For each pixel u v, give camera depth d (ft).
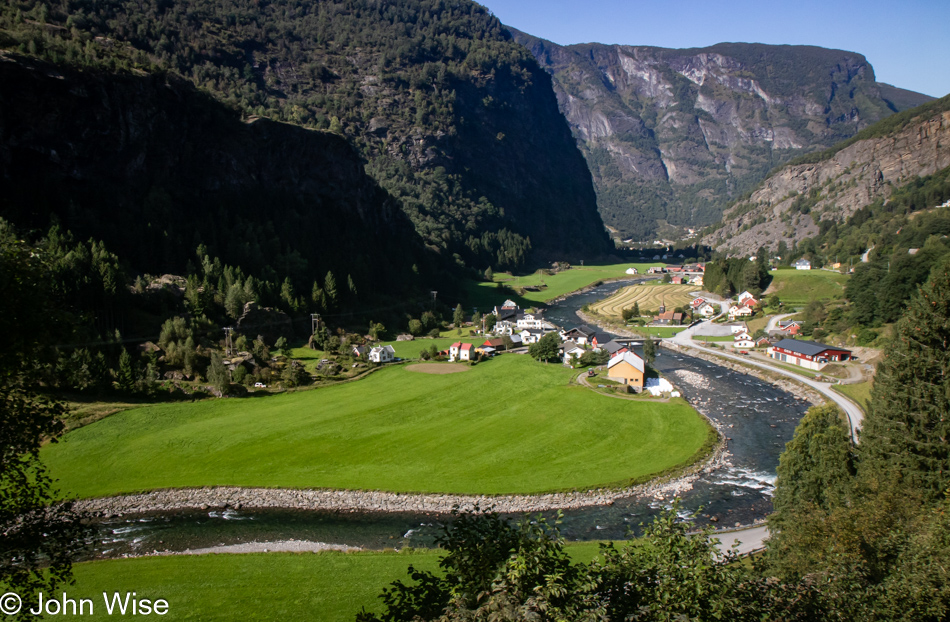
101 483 207.41
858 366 352.28
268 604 132.26
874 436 150.41
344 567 150.51
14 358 65.36
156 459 226.38
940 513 90.63
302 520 186.39
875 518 100.32
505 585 62.64
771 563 124.67
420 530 179.42
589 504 196.65
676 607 64.13
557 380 339.98
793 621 71.92
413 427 265.34
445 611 63.41
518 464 225.15
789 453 149.18
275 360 349.41
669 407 288.51
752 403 311.06
